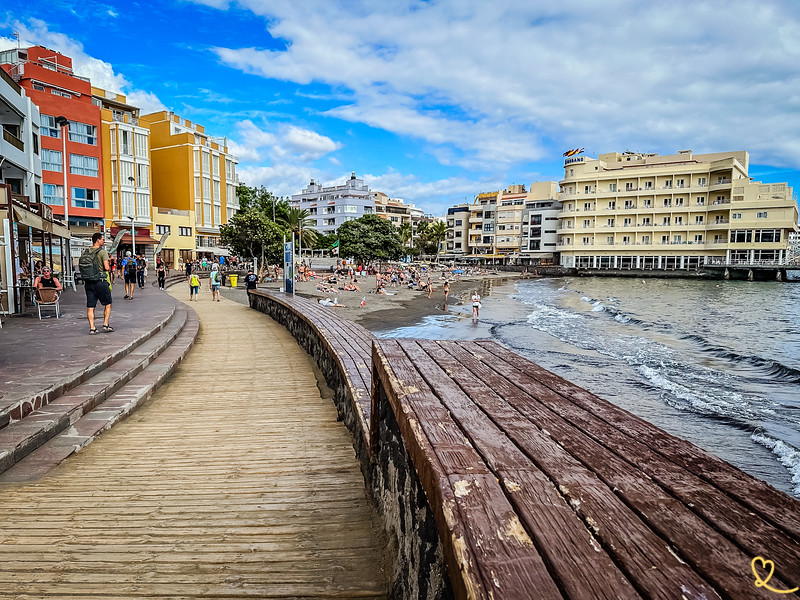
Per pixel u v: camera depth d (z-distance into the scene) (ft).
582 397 6.71
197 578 7.43
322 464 12.42
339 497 10.46
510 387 7.23
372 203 357.41
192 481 11.30
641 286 177.58
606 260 248.32
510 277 236.84
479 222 335.06
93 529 8.96
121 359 22.08
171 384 21.45
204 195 182.70
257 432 15.05
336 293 103.45
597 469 4.23
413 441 5.36
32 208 48.06
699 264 221.66
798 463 21.42
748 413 28.55
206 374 23.47
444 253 353.31
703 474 4.11
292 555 8.12
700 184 222.28
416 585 5.76
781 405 30.32
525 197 316.40
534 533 3.30
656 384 35.01
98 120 128.77
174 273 135.64
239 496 10.49
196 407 17.90
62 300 47.93
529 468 4.32
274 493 10.66
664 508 3.52
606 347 50.49
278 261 136.56
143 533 8.82
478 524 3.47
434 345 10.66
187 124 189.57
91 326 27.17
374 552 8.23
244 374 23.44
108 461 12.54
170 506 9.96
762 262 203.21
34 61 126.72
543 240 280.72
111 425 15.38
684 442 4.96
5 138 63.82
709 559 2.86
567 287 170.40
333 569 7.72
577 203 254.06
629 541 3.12
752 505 3.49
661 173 228.43
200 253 178.19
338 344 19.58
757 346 52.65
